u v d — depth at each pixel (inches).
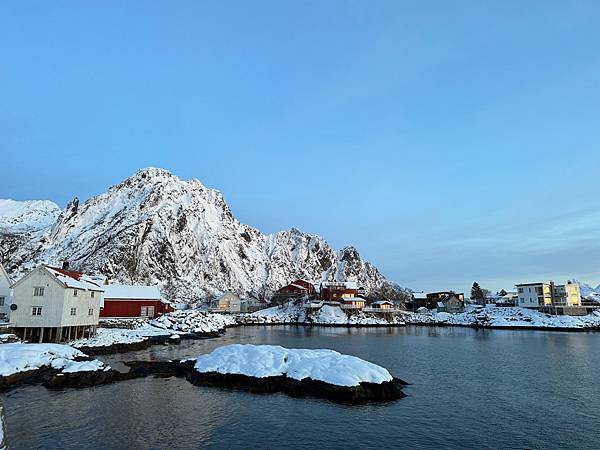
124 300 3828.7
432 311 6141.7
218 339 2974.9
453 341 2989.7
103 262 7170.3
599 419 1036.5
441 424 984.3
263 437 880.3
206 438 869.2
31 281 1948.8
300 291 6722.4
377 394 1179.3
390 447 840.3
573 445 860.6
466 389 1355.8
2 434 665.6
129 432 895.7
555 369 1750.7
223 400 1145.4
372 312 5506.9
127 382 1352.1
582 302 5275.6
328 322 5022.1
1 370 1258.6
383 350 2402.8
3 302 2153.1
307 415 1026.1
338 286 6181.1
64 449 796.0
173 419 985.5
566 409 1125.1
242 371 1336.1
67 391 1215.6
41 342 1895.9
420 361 1966.0
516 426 978.1
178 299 7022.6
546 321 4505.4
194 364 1499.8
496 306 5772.6
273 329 4274.1
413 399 1205.1
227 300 6195.9
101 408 1061.8
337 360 1348.4
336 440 871.1
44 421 954.7
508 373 1649.9
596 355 2198.6
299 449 821.2
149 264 7849.4
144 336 2608.3
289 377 1267.2
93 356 1915.6
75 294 2091.5
